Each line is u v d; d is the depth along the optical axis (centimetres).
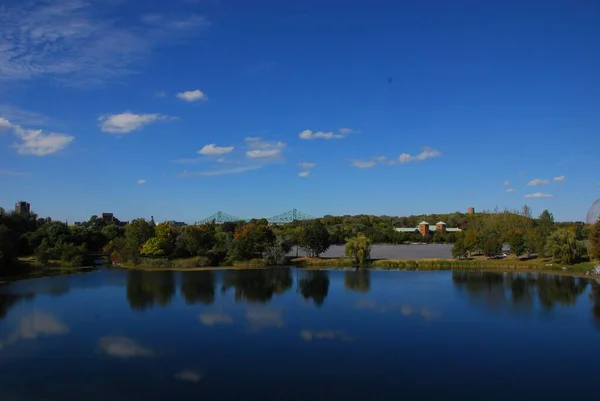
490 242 13688
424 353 4441
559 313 6222
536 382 3731
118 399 3356
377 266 12556
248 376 3809
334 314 6119
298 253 16312
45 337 4969
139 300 7169
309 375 3831
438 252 17900
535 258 13462
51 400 3341
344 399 3369
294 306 6681
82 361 4181
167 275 10625
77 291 8088
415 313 6194
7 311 6306
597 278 9812
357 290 8231
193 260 12650
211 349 4534
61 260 12712
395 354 4400
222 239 14400
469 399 3403
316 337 4969
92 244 17325
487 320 5772
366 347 4625
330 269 12056
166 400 3334
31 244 15050
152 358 4256
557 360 4275
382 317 5944
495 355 4397
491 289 8306
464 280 9619
